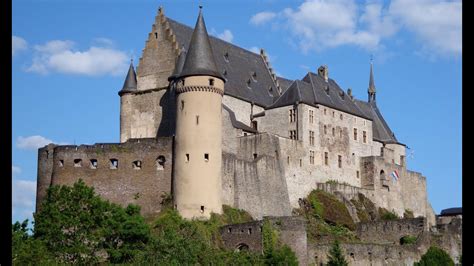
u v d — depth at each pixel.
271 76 122.38
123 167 92.25
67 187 80.38
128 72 107.44
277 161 103.00
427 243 95.81
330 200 108.06
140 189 91.00
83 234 75.81
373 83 154.88
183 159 88.31
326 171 113.56
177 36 107.44
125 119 105.50
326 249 83.88
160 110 103.06
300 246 81.44
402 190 127.12
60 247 74.25
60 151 94.44
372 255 87.94
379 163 122.19
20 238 71.81
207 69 90.00
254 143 101.81
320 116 114.06
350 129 120.81
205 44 92.00
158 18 107.38
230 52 116.38
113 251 74.12
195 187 87.06
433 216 134.62
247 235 81.81
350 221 105.56
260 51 125.75
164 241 75.75
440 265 90.94
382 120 140.62
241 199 93.75
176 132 90.06
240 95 109.38
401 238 98.75
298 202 106.06
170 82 102.25
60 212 77.31
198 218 86.06
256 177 97.62
